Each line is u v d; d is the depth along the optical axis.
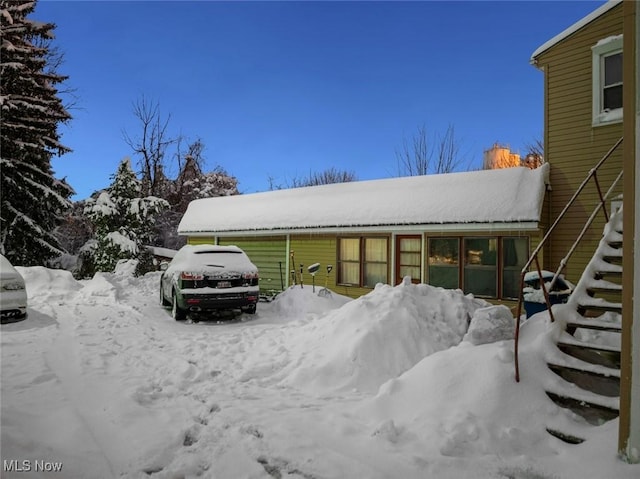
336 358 6.27
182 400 5.12
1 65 18.91
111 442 3.99
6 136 18.59
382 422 4.18
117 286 14.74
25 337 7.94
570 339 4.85
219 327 9.97
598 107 10.13
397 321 6.75
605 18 10.09
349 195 14.51
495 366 4.60
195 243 18.44
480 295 11.34
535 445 3.86
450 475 3.42
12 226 18.77
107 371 6.09
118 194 22.14
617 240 5.39
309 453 3.76
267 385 5.90
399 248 12.93
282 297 12.31
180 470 3.50
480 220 10.86
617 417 4.23
